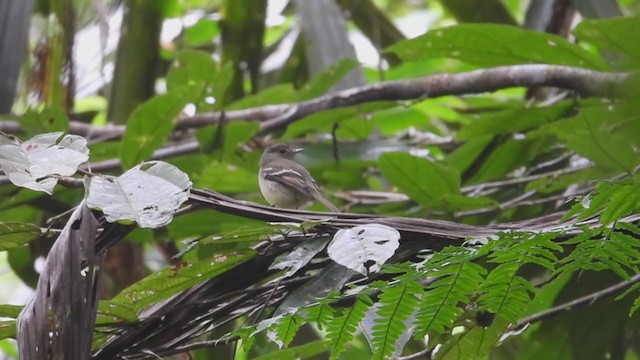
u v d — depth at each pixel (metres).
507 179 12.22
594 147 9.64
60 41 12.26
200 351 9.52
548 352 10.62
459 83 11.32
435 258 5.92
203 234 11.27
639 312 10.20
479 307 6.73
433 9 20.91
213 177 12.85
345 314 6.24
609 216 5.93
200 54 12.80
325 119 12.16
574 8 13.14
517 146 12.01
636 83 9.09
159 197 5.92
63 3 12.28
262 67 16.08
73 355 5.93
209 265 6.70
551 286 11.13
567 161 12.03
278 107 12.41
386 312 6.22
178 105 11.12
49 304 5.97
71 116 13.18
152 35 14.10
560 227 6.32
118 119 13.85
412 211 10.86
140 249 12.87
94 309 6.13
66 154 6.32
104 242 6.62
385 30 15.22
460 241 6.73
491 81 11.21
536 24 13.31
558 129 9.68
